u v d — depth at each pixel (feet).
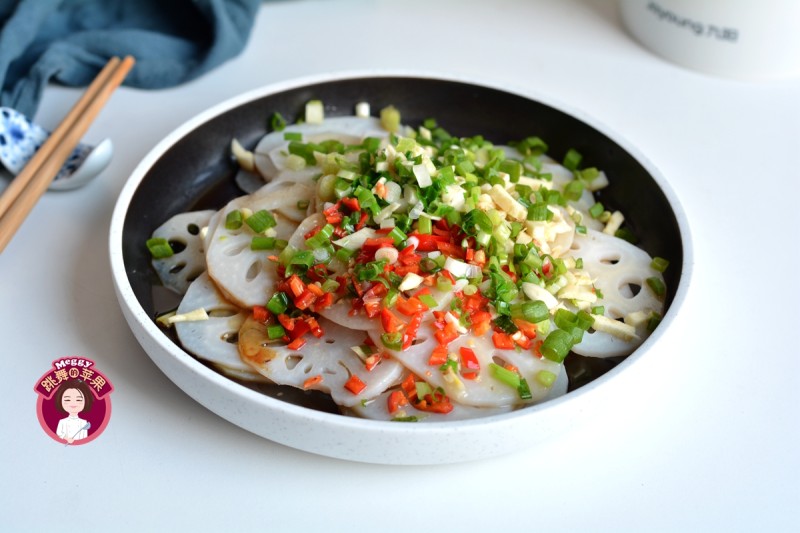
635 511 1.36
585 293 1.48
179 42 2.04
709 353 1.56
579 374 1.44
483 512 1.35
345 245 1.44
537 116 1.81
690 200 1.82
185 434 1.43
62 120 1.83
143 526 1.32
